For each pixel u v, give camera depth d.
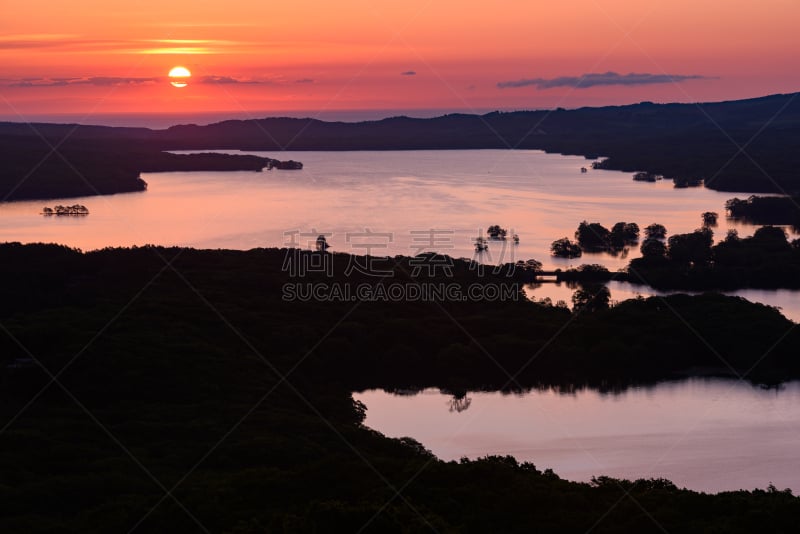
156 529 54.59
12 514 58.09
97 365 91.19
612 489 61.62
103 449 72.25
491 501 58.25
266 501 58.50
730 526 54.09
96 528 54.59
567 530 54.00
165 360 95.00
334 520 52.78
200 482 62.12
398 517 53.31
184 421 80.06
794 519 54.41
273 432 77.44
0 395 85.62
